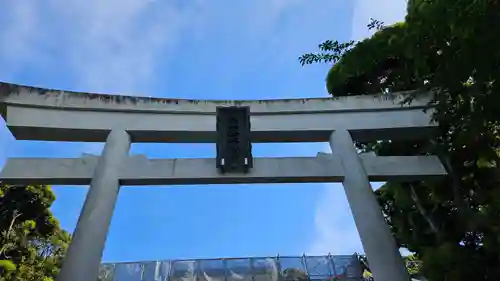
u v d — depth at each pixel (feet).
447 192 28.09
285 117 29.91
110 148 26.02
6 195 54.60
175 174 24.97
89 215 22.22
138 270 34.81
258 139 29.48
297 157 26.73
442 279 22.61
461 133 22.59
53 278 53.67
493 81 18.38
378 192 38.99
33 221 55.06
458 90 19.49
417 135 29.84
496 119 19.25
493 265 21.79
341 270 35.40
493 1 15.93
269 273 35.12
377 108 30.50
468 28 16.76
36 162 24.63
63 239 60.80
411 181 28.37
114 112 28.53
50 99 27.71
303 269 35.40
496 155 23.95
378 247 22.25
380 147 34.32
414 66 24.11
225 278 34.68
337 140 28.50
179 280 34.45
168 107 29.30
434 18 18.16
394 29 26.21
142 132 27.89
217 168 25.32
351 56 27.25
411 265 37.55
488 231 22.38
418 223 31.40
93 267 20.29
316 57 26.35
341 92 35.42
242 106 28.35
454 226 27.07
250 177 25.31
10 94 26.96
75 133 27.37
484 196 24.94
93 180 24.16
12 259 50.47
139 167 25.18
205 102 30.04
